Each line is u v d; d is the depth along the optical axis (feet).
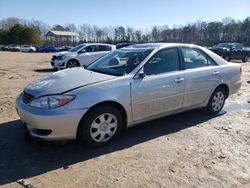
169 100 15.06
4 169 11.07
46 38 266.57
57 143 13.23
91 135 12.64
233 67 18.81
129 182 10.27
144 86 13.83
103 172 10.96
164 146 13.46
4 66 56.49
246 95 25.44
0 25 294.46
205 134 15.07
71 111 11.76
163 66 15.07
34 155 12.28
